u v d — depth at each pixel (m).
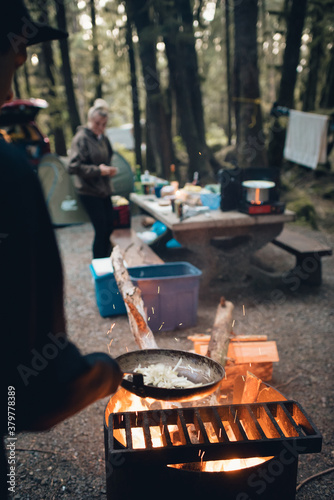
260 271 4.78
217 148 11.74
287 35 6.89
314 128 6.12
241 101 7.10
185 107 8.00
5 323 0.64
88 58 11.88
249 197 4.46
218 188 5.18
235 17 7.00
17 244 0.62
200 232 4.42
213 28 11.55
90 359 0.81
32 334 0.67
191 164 8.17
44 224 0.67
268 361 2.92
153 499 1.41
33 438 2.57
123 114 16.09
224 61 16.20
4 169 0.62
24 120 8.33
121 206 5.47
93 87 11.52
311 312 4.22
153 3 6.96
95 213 4.67
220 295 4.63
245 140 7.18
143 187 5.82
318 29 9.14
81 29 12.57
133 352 1.68
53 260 0.69
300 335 3.77
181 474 1.38
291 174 9.94
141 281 3.70
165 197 5.23
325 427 2.63
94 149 4.58
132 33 8.25
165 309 3.82
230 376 2.89
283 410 1.58
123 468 1.40
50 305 0.69
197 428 1.54
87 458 2.40
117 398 1.79
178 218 4.38
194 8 8.73
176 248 5.83
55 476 2.27
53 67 9.49
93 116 4.56
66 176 6.98
